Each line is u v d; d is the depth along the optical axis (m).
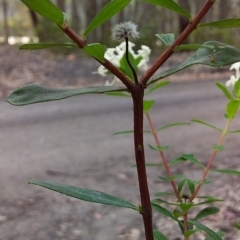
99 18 0.14
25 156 0.72
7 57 1.86
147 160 0.68
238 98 0.25
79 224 0.46
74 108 1.13
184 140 0.81
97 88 0.16
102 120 1.00
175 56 1.99
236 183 0.57
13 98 0.15
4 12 3.31
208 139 0.81
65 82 1.60
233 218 0.45
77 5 2.72
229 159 0.68
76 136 0.85
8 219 0.46
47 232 0.44
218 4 2.71
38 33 2.49
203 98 1.27
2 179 0.60
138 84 0.16
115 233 0.44
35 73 1.68
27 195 0.54
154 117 1.00
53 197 0.54
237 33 2.58
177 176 0.27
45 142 0.81
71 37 0.15
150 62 1.69
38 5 0.13
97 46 0.14
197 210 0.48
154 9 2.75
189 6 2.38
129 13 2.74
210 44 0.17
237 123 0.93
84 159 0.70
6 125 0.96
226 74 1.76
